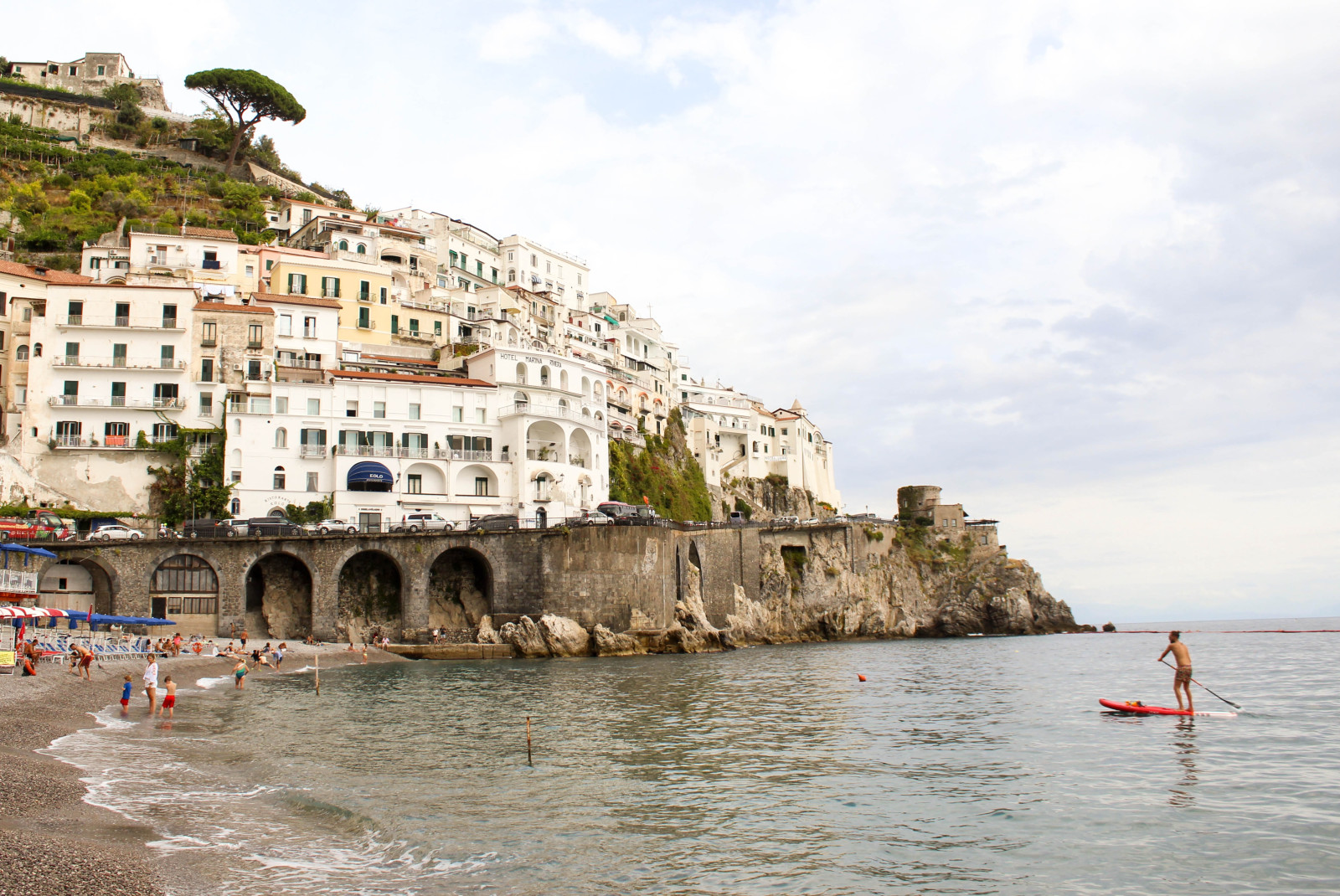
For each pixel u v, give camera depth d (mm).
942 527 141750
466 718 41375
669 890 18484
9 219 112812
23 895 15344
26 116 136625
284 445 83938
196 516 79875
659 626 83875
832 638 117875
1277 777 29031
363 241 114438
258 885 17906
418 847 20859
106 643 56750
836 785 27812
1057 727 39781
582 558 81188
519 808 24578
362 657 71875
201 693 50906
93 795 24062
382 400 88750
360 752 32594
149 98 152125
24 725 33438
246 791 25750
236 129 141250
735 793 26719
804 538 120938
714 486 144750
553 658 76750
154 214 121000
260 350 87812
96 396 83188
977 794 26797
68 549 68812
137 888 16594
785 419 166625
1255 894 18672
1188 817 24266
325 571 75625
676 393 154250
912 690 54969
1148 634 173625
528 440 94250
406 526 81688
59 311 84062
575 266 153750
